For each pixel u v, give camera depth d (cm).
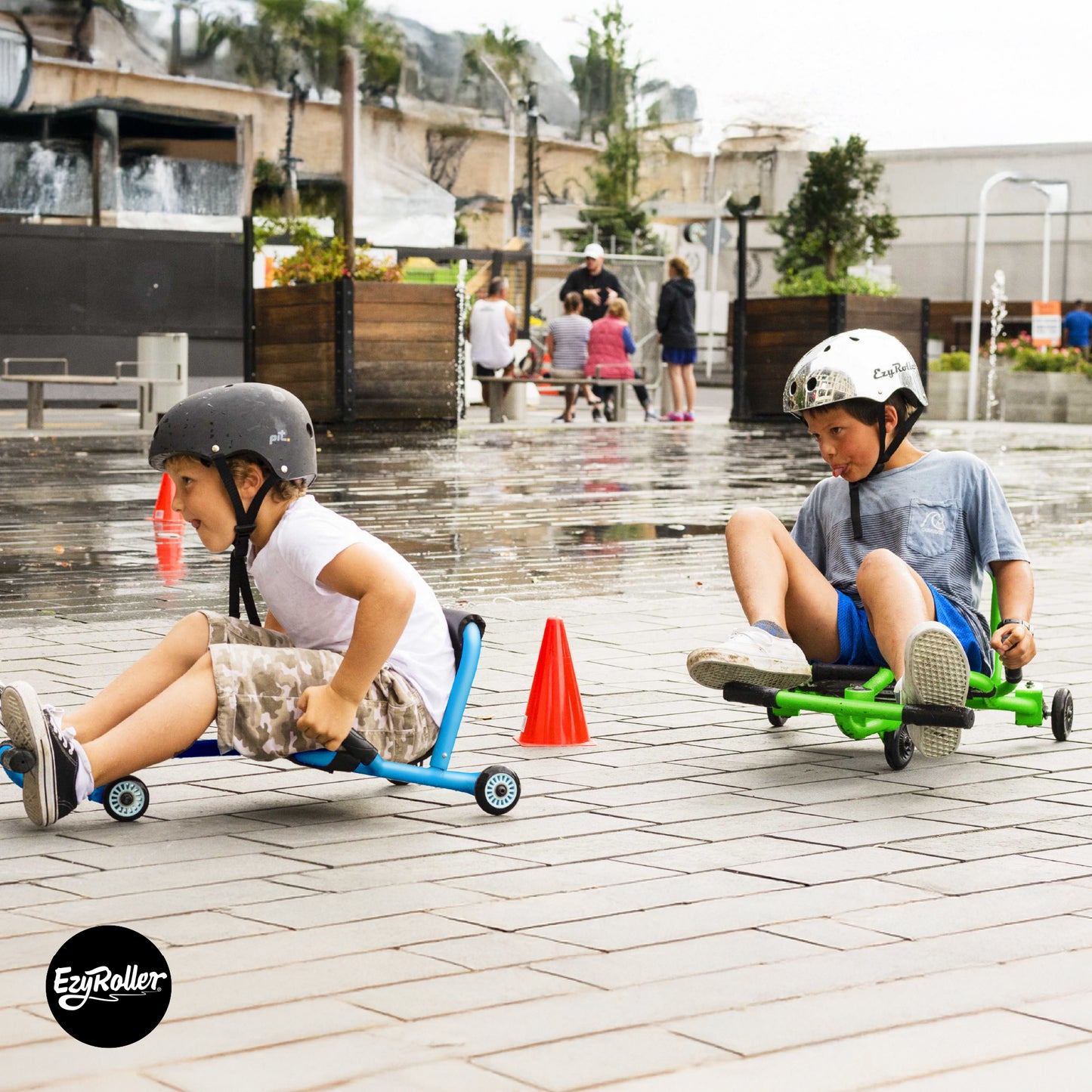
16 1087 207
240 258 2441
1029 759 425
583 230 3200
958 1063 217
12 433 1736
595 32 3119
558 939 272
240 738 346
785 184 3300
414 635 370
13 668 538
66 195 2478
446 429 1914
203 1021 231
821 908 291
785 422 2197
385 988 246
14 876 311
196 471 361
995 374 2442
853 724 405
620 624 649
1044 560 857
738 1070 214
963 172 3647
